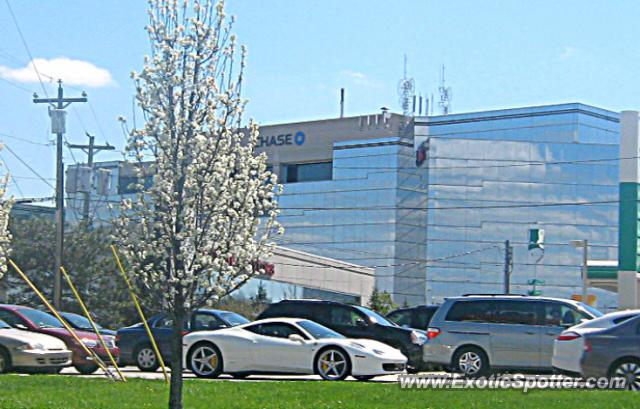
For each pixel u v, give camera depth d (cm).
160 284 1492
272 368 2545
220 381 2288
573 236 11125
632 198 6100
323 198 11844
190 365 2603
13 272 5731
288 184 12119
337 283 8244
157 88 1529
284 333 2578
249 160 1570
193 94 1537
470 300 2642
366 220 11544
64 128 4547
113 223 1533
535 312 2578
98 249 5862
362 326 2980
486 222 11125
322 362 2519
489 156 11156
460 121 11331
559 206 11131
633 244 6006
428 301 11094
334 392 1997
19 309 2906
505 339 2573
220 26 1562
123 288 5841
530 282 11056
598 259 11100
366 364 2492
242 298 6800
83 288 5847
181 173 1501
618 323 2217
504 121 11225
